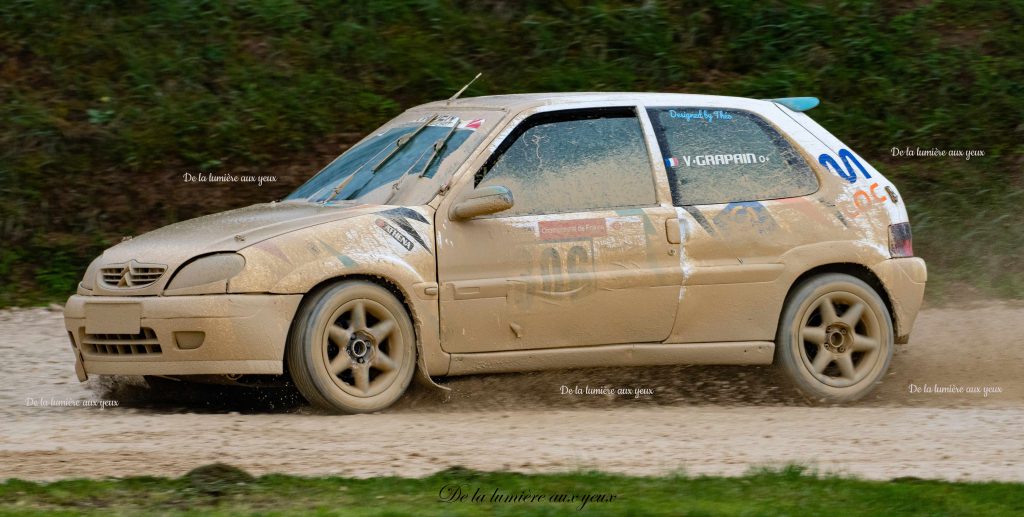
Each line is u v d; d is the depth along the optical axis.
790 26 35.19
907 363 21.11
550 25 35.19
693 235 17.25
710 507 10.61
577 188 17.00
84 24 33.75
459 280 16.20
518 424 15.22
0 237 27.44
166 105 31.45
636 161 17.36
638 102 17.75
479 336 16.36
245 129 31.17
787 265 17.64
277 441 13.75
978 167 31.00
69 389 18.73
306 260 15.43
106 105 31.30
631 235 16.97
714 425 15.45
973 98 33.00
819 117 32.28
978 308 25.77
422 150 17.28
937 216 29.30
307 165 30.45
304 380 15.37
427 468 12.52
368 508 10.56
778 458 13.39
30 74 32.03
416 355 16.12
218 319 15.05
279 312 15.23
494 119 17.08
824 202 18.05
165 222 28.47
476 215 16.19
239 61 33.25
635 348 17.09
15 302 25.53
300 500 10.92
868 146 31.80
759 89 33.25
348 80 33.19
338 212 16.17
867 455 13.69
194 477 11.52
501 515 10.33
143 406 17.61
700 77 34.12
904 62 34.00
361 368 15.73
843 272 18.20
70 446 13.47
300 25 34.66
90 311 15.77
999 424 15.72
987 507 10.97
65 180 29.08
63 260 27.09
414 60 33.69
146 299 15.36
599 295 16.80
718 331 17.47
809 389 17.91
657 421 15.69
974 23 35.62
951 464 13.26
